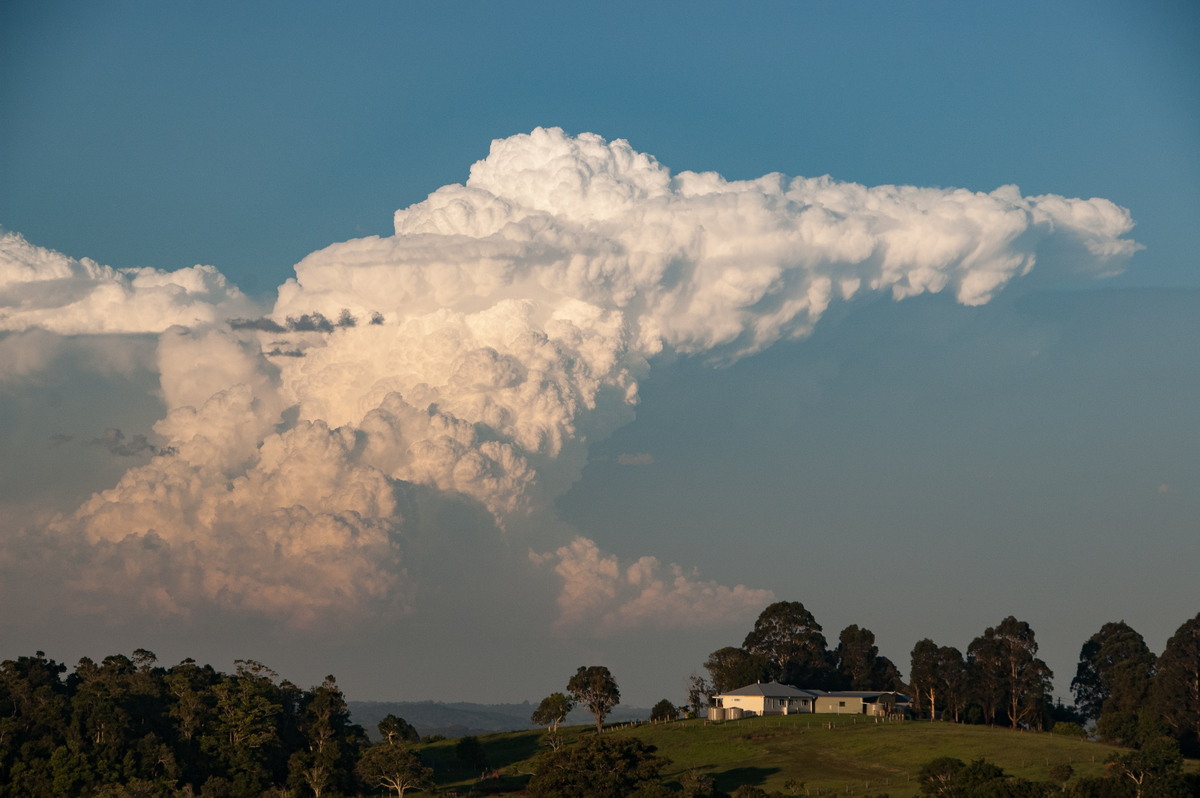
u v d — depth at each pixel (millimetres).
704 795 146625
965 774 136750
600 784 145125
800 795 149500
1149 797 130625
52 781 161125
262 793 173375
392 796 177000
